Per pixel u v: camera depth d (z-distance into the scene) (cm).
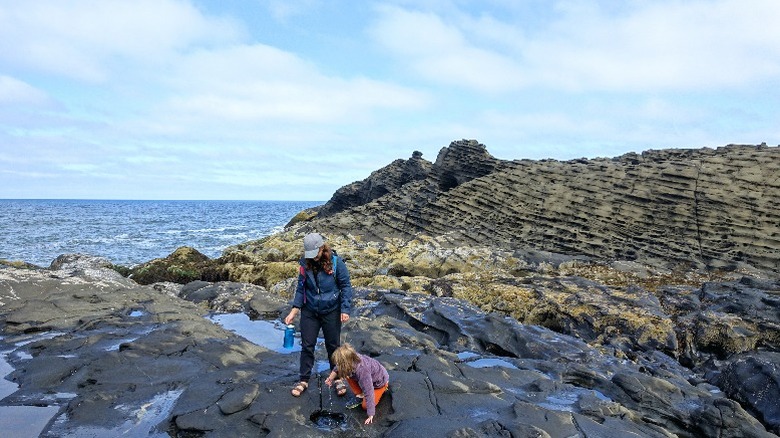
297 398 571
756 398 752
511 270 1864
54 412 575
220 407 548
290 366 706
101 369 686
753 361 809
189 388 610
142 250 4456
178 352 766
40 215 11312
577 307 1247
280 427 509
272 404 555
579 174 3120
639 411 687
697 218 2425
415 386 604
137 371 679
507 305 1360
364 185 5631
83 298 1055
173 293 1480
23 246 4641
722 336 1046
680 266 2167
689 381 879
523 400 622
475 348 974
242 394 573
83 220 9412
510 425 507
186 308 1141
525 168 3434
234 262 2470
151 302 1106
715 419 645
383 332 911
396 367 693
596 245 2509
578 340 1004
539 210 2956
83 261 2091
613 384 745
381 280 1761
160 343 788
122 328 914
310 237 577
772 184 2402
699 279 1747
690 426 657
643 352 1064
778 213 2258
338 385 577
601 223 2664
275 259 2584
